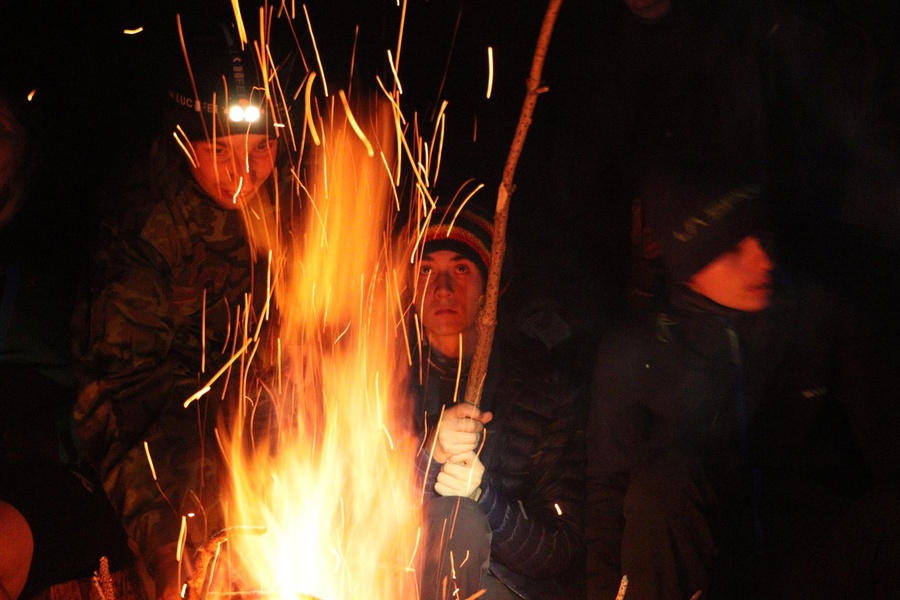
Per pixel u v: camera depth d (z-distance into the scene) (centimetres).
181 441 256
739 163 286
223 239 279
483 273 283
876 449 260
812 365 269
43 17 405
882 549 243
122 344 262
